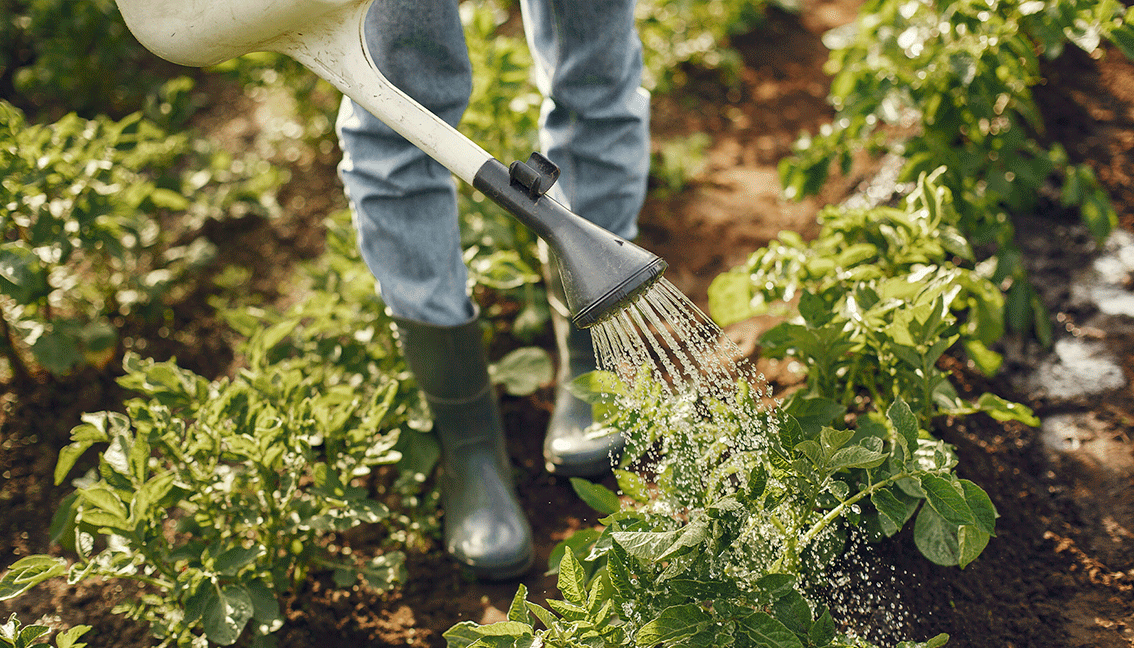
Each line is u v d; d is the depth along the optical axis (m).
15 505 1.92
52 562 1.37
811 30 3.58
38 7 3.07
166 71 3.43
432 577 1.72
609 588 1.21
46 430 2.09
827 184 2.61
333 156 3.01
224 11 1.05
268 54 2.90
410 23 1.37
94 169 2.05
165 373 1.64
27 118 3.12
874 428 1.42
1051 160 2.11
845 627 1.38
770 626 1.12
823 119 3.01
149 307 2.36
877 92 2.12
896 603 1.42
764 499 1.26
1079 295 2.03
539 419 2.07
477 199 2.24
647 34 3.29
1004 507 1.62
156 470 1.56
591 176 1.70
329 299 2.01
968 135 2.18
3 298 2.03
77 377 2.22
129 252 2.46
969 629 1.42
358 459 1.64
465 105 1.52
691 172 2.81
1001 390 1.87
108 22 3.16
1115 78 2.59
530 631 1.13
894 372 1.54
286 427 1.60
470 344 1.67
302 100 3.01
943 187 1.84
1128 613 1.44
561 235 1.06
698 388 1.24
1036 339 1.97
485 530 1.67
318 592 1.69
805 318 1.52
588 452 1.81
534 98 2.43
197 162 2.83
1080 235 2.16
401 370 1.95
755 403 1.37
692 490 1.32
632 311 1.11
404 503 1.80
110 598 1.68
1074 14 1.95
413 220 1.54
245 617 1.37
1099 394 1.82
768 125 3.04
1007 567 1.53
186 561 1.61
